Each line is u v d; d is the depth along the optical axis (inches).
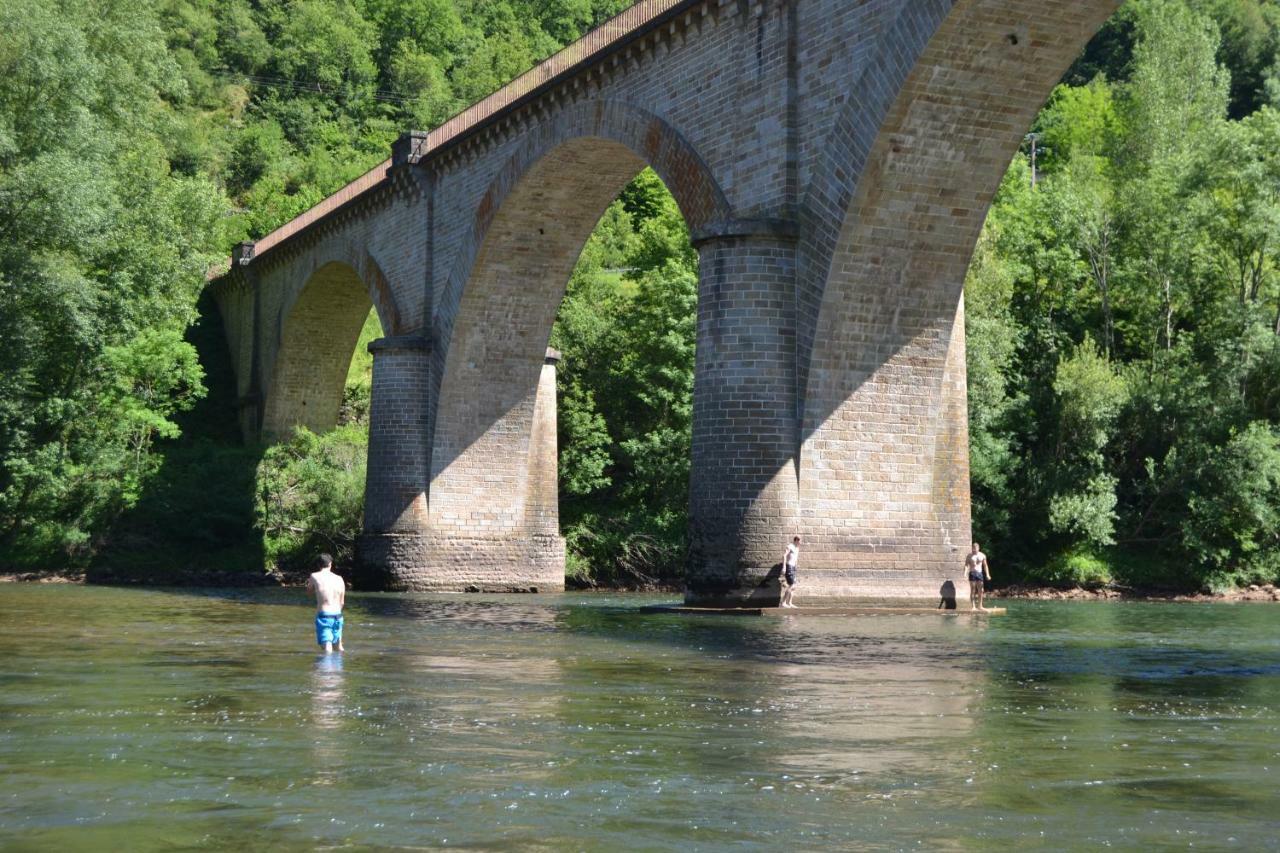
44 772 391.2
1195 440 2121.1
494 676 655.8
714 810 342.6
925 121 1027.9
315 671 682.8
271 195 4015.8
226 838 313.4
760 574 1092.5
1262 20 4079.7
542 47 5098.4
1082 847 306.5
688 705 542.9
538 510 1802.4
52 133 2001.7
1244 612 1526.8
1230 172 2222.0
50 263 2000.5
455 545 1749.5
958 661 748.6
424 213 1817.2
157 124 2464.3
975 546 1237.7
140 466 2301.9
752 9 1171.9
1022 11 964.0
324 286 2332.7
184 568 2119.8
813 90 1104.2
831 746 440.5
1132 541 2133.4
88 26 2217.0
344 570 2151.8
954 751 431.8
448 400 1749.5
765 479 1096.8
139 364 2326.5
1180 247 2348.7
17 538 2144.4
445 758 414.6
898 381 1132.5
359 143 4596.5
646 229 3115.2
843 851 302.7
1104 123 3567.9
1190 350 2322.8
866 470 1123.3
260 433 2559.1
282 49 4864.7
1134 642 980.6
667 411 2359.7
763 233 1104.2
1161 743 452.1
